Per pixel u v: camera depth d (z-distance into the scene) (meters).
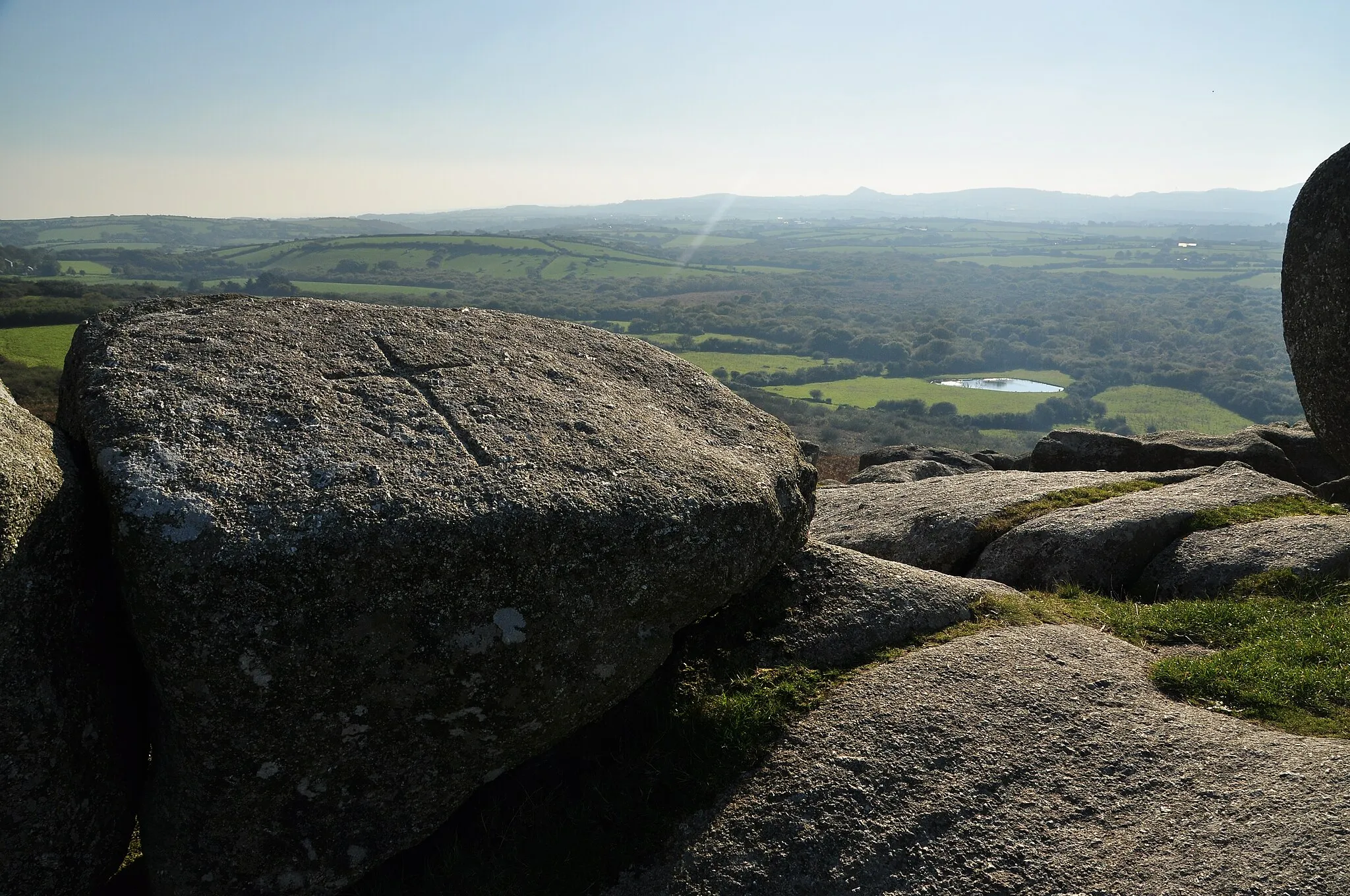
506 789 4.82
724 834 4.44
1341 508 8.08
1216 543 7.45
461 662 4.12
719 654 5.61
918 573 6.51
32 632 3.66
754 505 4.91
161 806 4.09
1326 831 3.80
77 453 4.12
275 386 4.57
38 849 3.77
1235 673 5.31
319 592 3.81
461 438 4.58
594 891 4.36
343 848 4.27
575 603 4.33
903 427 58.09
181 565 3.67
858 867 4.16
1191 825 4.06
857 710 5.04
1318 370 8.02
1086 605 6.86
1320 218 7.70
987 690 5.14
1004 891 3.95
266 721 3.89
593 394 5.46
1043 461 12.55
